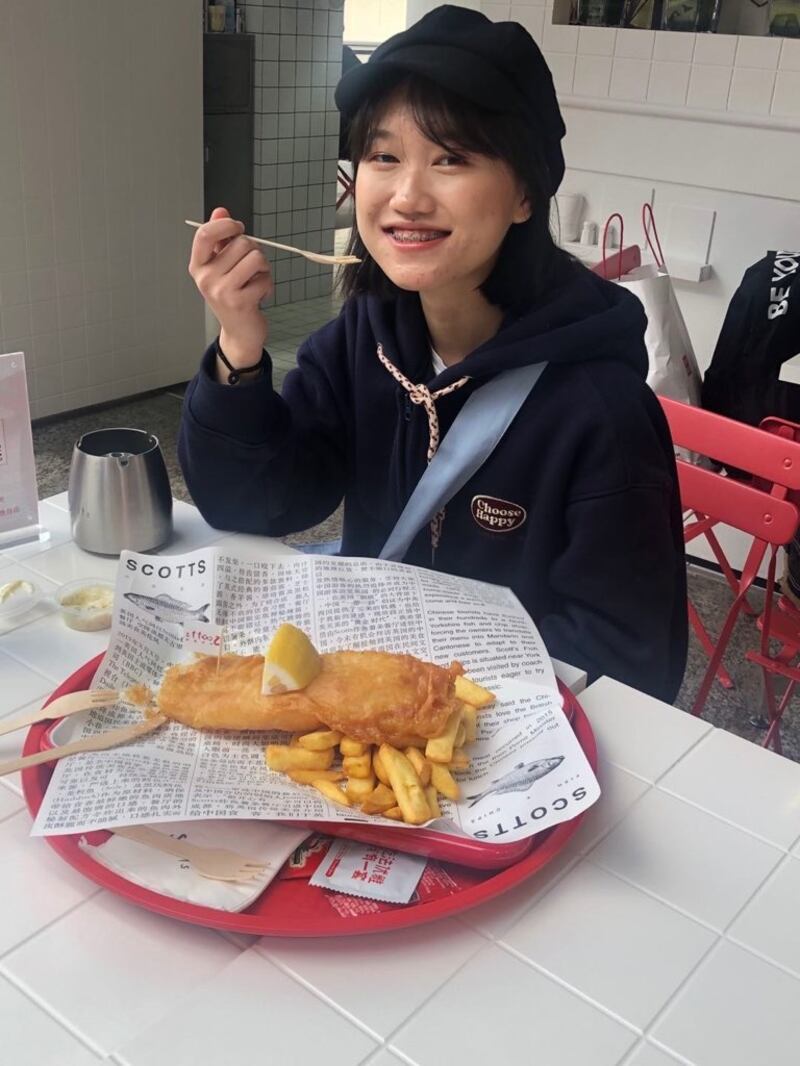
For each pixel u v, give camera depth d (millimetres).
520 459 1185
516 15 2895
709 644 2209
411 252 1038
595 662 1134
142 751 824
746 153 2619
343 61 4762
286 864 756
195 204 3732
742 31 2664
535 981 675
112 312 3582
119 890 700
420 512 1197
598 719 943
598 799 833
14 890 724
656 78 2717
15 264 3232
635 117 2760
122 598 945
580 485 1172
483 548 1241
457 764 819
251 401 1165
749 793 857
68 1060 606
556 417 1169
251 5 4199
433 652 947
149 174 3531
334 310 4859
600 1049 632
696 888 757
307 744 807
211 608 978
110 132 3355
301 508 1344
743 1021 656
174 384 3908
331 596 995
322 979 669
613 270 2508
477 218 1016
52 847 741
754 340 2441
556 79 2879
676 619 1275
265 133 4457
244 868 738
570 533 1191
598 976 682
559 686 954
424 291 1181
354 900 730
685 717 951
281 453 1242
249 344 1142
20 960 670
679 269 2746
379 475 1353
